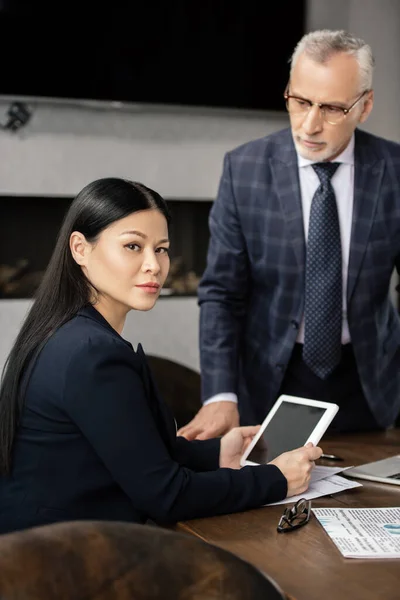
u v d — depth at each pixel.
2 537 0.91
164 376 2.44
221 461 1.70
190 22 4.24
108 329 1.44
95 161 4.18
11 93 4.00
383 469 1.67
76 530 0.93
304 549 1.24
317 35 1.94
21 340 1.45
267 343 2.19
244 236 2.20
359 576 1.13
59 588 0.89
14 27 3.97
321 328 2.09
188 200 4.38
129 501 1.39
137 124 4.23
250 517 1.40
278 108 4.45
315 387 2.13
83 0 4.05
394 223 2.14
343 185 2.13
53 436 1.36
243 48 4.35
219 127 4.39
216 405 2.05
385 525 1.33
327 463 1.76
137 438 1.33
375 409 2.14
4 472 1.39
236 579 0.90
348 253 2.13
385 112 4.62
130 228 1.44
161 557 0.93
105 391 1.33
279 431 1.68
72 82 4.08
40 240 4.30
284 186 2.15
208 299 2.21
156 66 4.21
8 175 4.05
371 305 2.15
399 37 4.60
